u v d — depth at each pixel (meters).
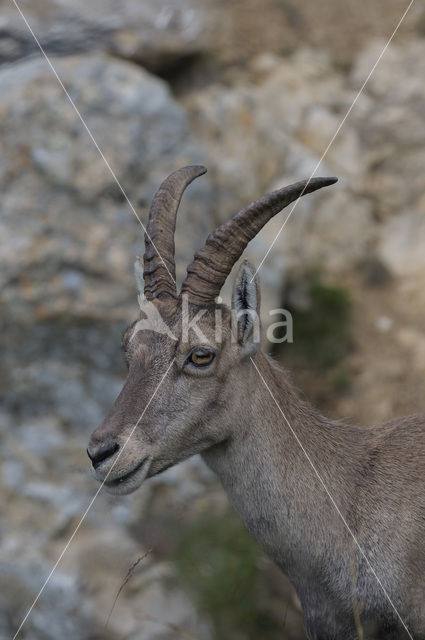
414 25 42.44
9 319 30.02
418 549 16.17
